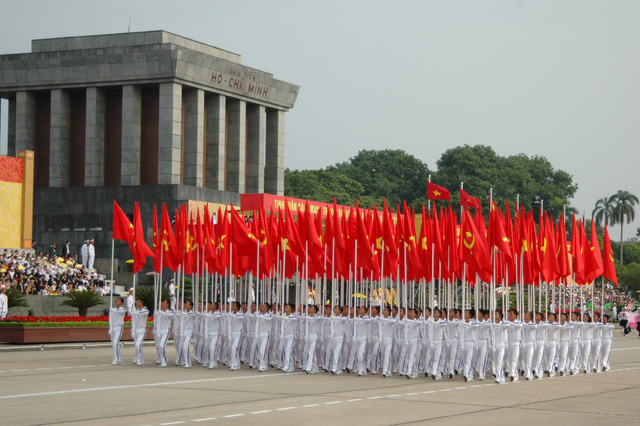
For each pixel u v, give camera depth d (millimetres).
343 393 29719
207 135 103562
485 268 36906
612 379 37219
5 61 101750
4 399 27078
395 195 166000
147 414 24062
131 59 96750
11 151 107438
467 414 24969
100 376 34562
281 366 38125
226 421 22844
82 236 96000
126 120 98000
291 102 114438
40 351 49688
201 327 41094
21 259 72438
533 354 37344
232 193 102062
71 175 104438
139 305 40688
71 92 104250
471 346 35406
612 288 140375
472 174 158125
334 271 39500
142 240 43562
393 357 38000
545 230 42969
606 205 186000
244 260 45750
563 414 25297
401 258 41250
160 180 96500
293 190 145625
